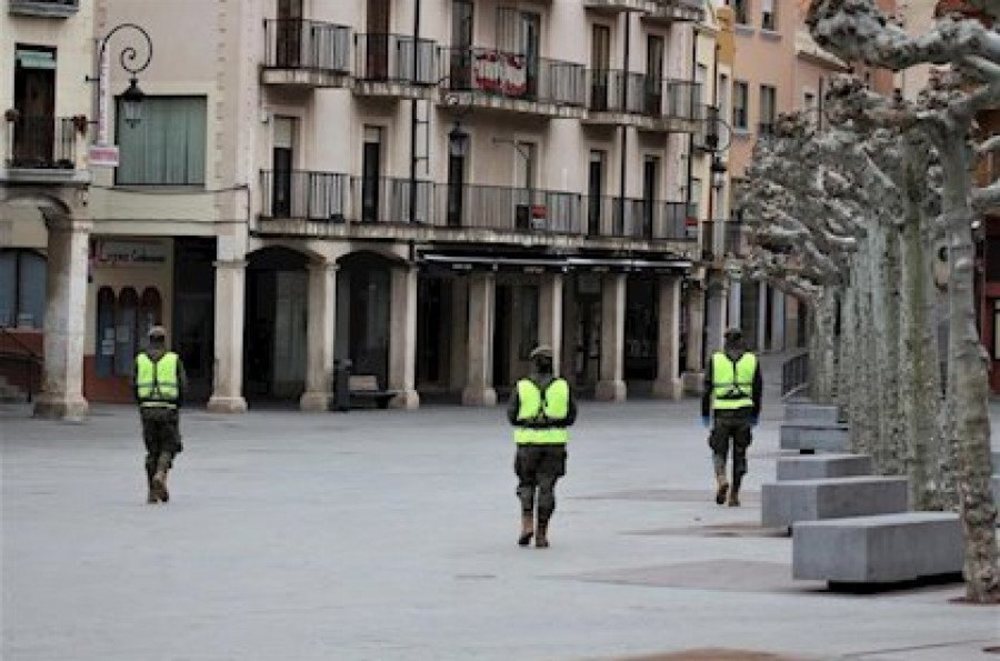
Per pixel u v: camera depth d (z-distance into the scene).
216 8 71.25
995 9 20.75
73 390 62.66
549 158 86.31
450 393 85.50
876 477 35.69
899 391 38.50
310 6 74.00
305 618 23.67
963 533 25.45
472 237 80.19
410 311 78.19
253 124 71.81
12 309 70.62
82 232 62.47
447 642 21.47
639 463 52.97
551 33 86.06
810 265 69.94
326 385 74.06
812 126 50.81
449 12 80.62
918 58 21.17
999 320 98.19
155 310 74.06
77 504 38.47
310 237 73.19
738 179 106.31
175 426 39.03
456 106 80.06
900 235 36.81
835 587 26.58
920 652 20.19
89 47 62.47
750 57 107.75
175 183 71.81
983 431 24.64
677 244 92.75
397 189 77.56
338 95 75.19
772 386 97.75
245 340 76.88
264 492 42.09
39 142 61.31
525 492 32.19
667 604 24.98
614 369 89.69
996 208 32.22
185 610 24.45
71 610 24.39
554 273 85.56
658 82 92.06
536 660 19.91
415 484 44.91
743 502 41.00
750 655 20.00
